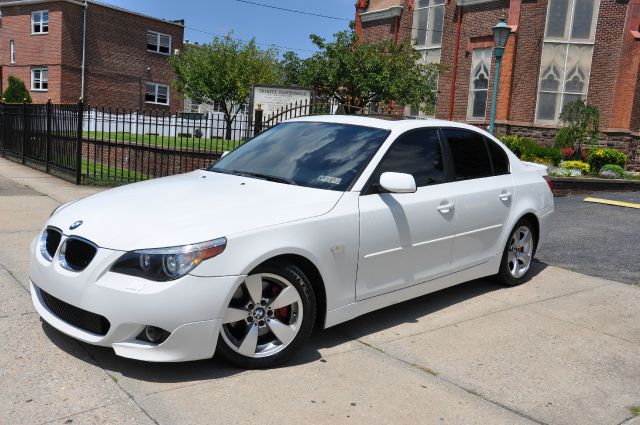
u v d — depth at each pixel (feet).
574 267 22.97
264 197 13.43
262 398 11.21
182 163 45.11
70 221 12.62
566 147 61.11
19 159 48.21
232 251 11.58
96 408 10.47
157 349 11.16
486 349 14.33
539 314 17.16
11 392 10.87
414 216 15.26
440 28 77.87
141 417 10.26
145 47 127.13
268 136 17.62
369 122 16.51
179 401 10.89
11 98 108.17
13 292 16.31
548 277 21.44
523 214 19.43
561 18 65.72
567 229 30.71
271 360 12.47
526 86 67.82
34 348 12.75
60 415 10.18
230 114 106.11
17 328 13.79
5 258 19.57
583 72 65.67
